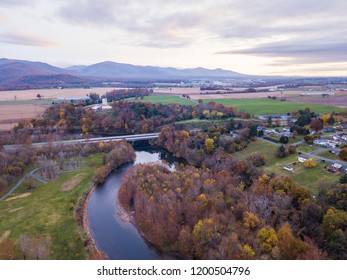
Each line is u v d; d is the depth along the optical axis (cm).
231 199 9412
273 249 6556
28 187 12069
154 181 11119
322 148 13788
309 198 8919
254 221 7756
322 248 6925
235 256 6400
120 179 13712
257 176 11331
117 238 8856
